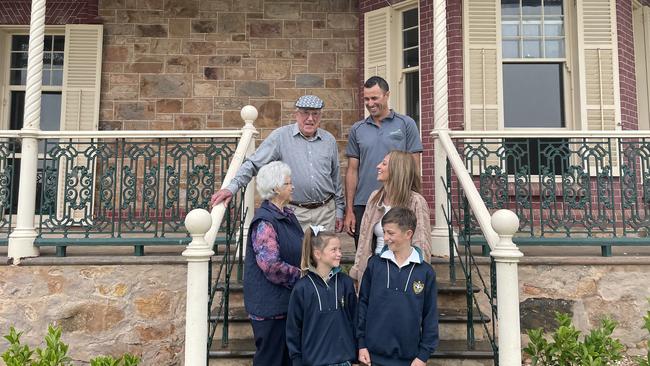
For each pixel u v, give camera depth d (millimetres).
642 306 3996
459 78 5766
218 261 4070
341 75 6926
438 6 4461
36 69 4230
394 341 2463
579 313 4004
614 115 5637
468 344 3256
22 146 4137
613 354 3191
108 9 6887
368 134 3572
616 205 5406
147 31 6883
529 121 5820
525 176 4324
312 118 3215
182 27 6914
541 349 3246
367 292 2584
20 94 6996
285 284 2553
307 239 2516
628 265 4039
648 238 4117
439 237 4230
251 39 6949
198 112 6816
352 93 6898
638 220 4301
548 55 5852
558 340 3197
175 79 6844
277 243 2574
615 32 5738
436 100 4457
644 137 4281
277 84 6906
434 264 4027
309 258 2506
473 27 5781
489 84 5723
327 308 2461
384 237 2574
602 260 4031
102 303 3973
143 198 4203
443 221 4297
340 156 6793
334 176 3480
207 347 2771
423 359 2465
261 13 6988
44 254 4223
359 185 3564
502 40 5867
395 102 6309
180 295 4008
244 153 3971
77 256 4121
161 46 6875
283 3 7008
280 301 2588
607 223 4297
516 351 2631
